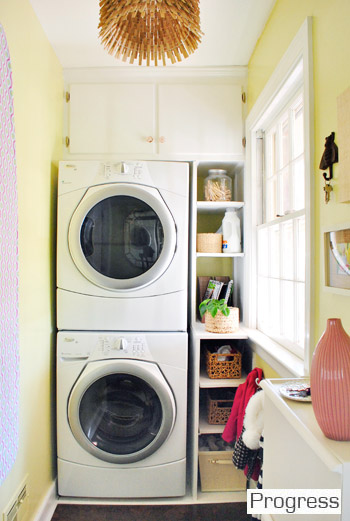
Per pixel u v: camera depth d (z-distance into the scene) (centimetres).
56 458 179
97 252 169
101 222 170
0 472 104
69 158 193
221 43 175
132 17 117
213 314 177
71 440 167
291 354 141
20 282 138
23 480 139
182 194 172
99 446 165
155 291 170
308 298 114
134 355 165
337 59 98
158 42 128
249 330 188
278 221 160
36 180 156
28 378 145
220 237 201
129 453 164
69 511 163
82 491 168
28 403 145
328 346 67
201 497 174
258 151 192
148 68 193
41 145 162
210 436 195
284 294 158
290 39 132
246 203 197
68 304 170
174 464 167
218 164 204
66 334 167
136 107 195
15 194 115
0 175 104
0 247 104
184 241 171
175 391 166
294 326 143
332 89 101
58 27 161
